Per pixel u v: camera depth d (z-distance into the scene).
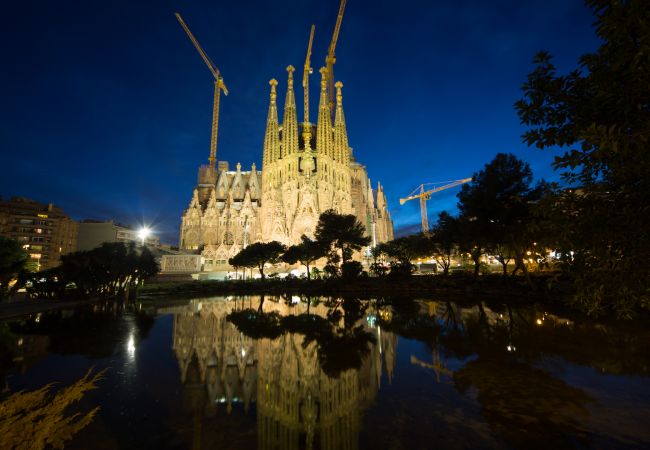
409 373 11.38
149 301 41.25
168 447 6.69
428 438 6.86
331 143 134.38
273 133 135.38
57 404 5.23
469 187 36.09
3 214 80.62
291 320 23.83
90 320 24.86
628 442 6.39
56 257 105.62
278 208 123.75
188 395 9.81
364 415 8.18
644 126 4.42
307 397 9.70
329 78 167.88
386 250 73.56
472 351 13.81
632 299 4.75
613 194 4.72
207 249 122.06
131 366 12.80
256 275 96.44
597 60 5.14
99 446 6.69
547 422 7.34
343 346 15.67
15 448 4.50
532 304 27.91
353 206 147.75
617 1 4.51
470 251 43.19
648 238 4.45
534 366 11.40
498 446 6.42
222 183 152.12
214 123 169.38
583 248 5.04
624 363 11.38
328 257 60.72
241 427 7.70
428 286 43.91
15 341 17.39
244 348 15.63
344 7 143.25
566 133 5.58
